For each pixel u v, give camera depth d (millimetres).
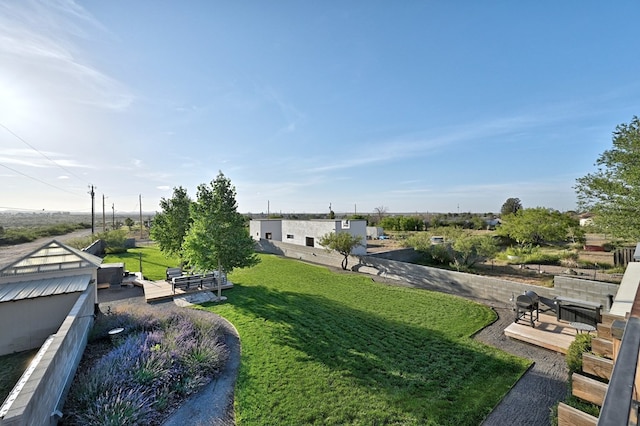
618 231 10359
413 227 42594
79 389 5289
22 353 7496
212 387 5832
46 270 8852
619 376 1261
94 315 9000
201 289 12570
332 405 5121
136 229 53469
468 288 12539
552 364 6559
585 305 8180
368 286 13945
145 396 5230
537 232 23234
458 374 6125
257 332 8289
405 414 4883
